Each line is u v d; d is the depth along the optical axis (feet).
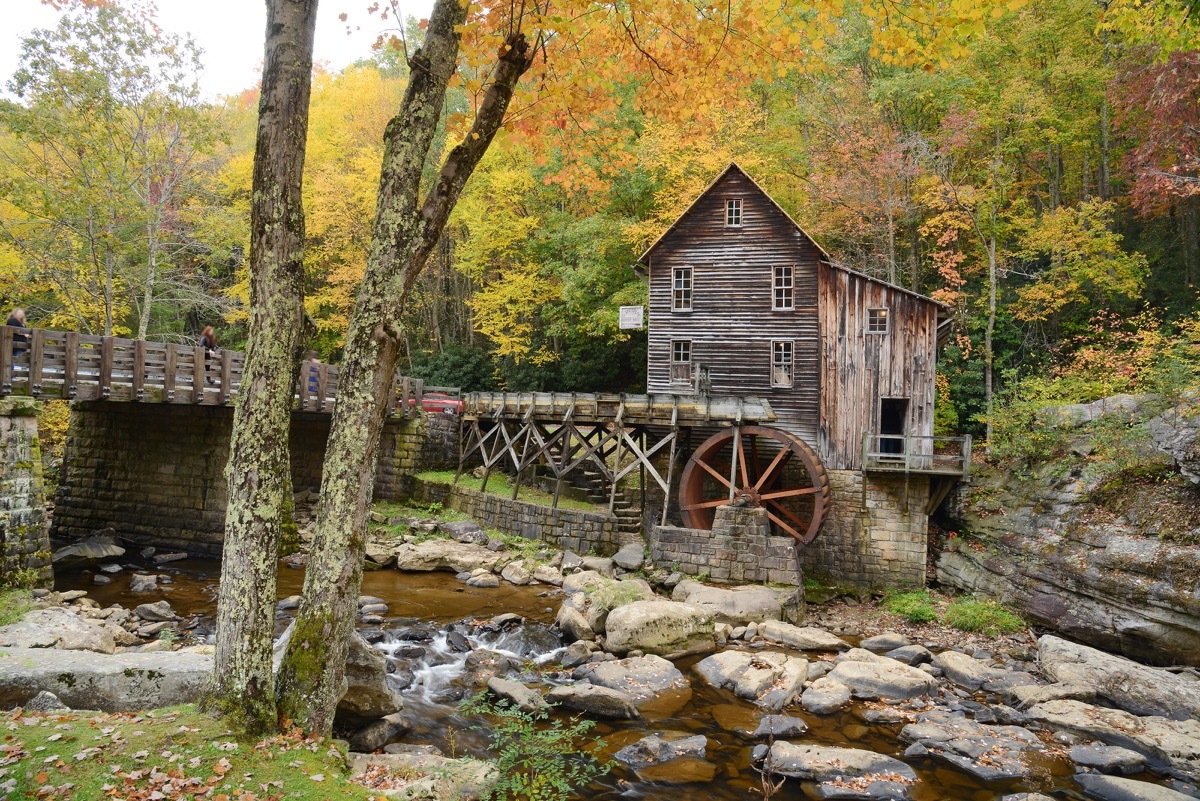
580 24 20.08
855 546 56.24
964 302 69.67
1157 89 53.36
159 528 56.24
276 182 17.37
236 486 17.11
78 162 57.00
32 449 37.35
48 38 49.85
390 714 24.02
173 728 15.89
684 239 64.23
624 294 77.25
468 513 62.95
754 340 61.67
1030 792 22.82
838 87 73.31
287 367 17.66
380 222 17.66
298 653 17.43
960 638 42.19
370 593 45.14
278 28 17.52
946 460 53.26
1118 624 38.47
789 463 60.03
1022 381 58.44
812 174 76.59
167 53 54.49
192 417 55.62
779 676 31.65
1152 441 42.93
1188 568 35.96
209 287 88.63
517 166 87.25
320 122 100.99
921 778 23.57
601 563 50.26
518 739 24.52
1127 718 28.32
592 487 63.67
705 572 47.75
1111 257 63.05
